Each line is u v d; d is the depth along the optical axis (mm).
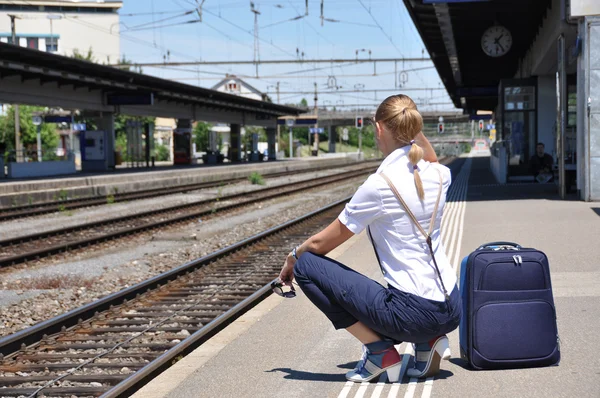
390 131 4605
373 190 4461
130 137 51094
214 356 5930
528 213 15969
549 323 5039
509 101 27609
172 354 6430
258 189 32938
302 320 7180
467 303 5047
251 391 4965
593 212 15672
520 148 27578
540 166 26344
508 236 12508
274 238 16125
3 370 6738
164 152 81625
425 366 4910
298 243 15359
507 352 4996
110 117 46250
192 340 6891
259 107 65750
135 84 42469
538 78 27500
